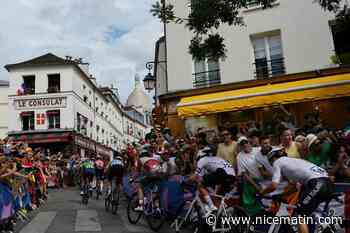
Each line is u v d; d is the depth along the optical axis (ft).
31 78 110.32
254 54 49.01
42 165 48.14
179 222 24.03
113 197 32.50
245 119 42.86
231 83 45.68
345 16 26.03
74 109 108.37
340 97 37.24
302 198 15.35
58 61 108.78
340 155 19.62
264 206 19.54
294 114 40.93
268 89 39.42
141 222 27.61
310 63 44.96
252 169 20.53
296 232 17.01
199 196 21.94
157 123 54.19
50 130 103.30
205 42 26.86
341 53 44.16
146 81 55.83
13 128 106.11
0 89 125.80
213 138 28.81
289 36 46.42
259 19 48.21
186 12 51.31
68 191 58.75
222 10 24.88
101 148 136.87
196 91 47.11
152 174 26.30
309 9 45.83
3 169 25.05
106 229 25.27
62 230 25.39
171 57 51.65
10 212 25.45
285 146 21.48
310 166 15.76
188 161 27.25
